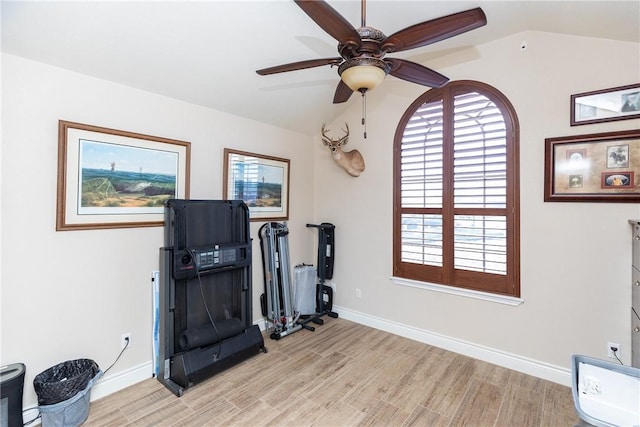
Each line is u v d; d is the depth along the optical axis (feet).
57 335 6.83
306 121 12.18
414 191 10.57
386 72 5.66
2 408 5.68
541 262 8.23
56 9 5.65
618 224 7.23
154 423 6.52
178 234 8.07
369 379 8.21
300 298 12.09
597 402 3.76
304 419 6.70
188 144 9.02
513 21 7.80
